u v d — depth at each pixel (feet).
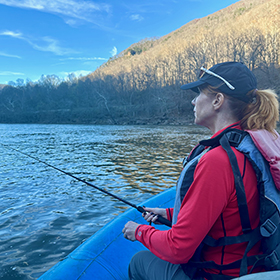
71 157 35.01
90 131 100.99
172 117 167.94
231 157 2.34
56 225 12.50
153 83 232.53
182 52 239.30
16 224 12.64
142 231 2.88
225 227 2.42
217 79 2.75
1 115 260.42
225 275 2.47
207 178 2.31
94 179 22.20
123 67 326.03
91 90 277.23
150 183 20.71
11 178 22.45
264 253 2.42
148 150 41.24
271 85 148.05
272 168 2.31
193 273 2.62
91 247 4.77
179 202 2.77
